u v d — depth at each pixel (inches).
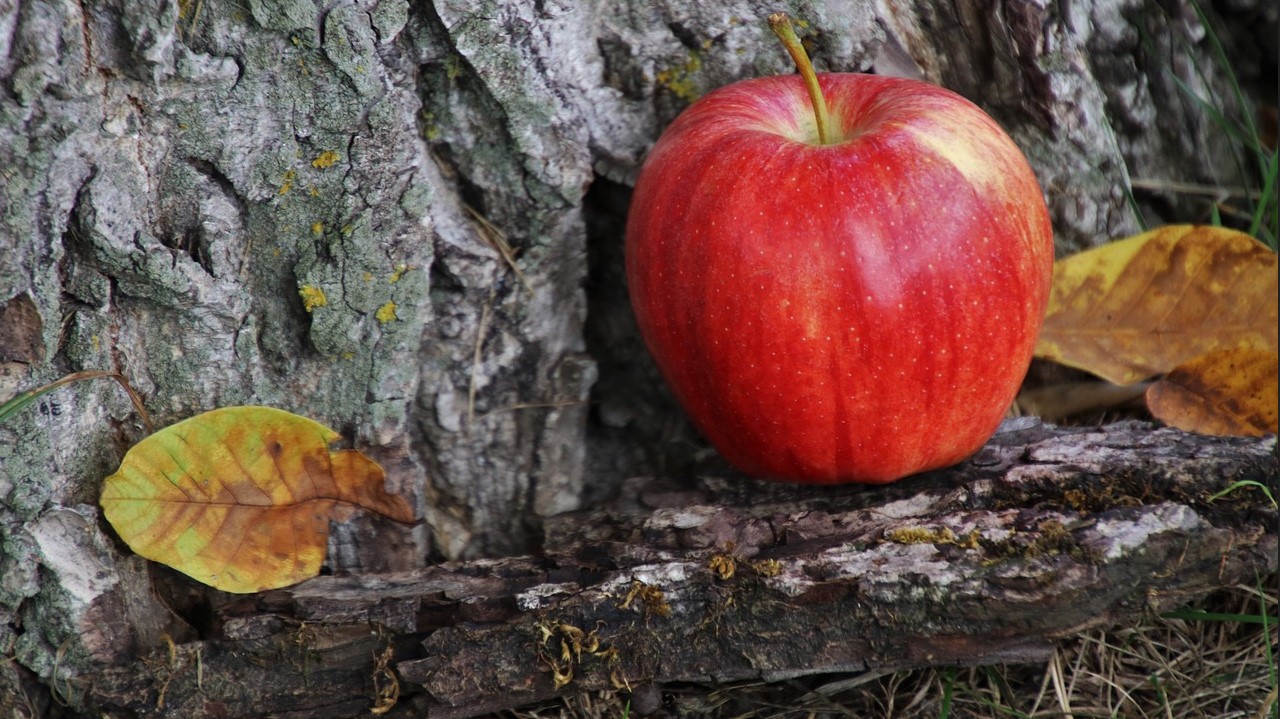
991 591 28.0
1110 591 28.1
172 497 28.6
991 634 28.2
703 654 28.5
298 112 28.5
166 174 28.4
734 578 28.4
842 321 27.8
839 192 27.8
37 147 27.8
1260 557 28.2
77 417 28.5
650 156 28.9
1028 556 28.1
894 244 27.7
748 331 28.0
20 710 28.7
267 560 28.9
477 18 28.7
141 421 28.9
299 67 28.4
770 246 27.8
